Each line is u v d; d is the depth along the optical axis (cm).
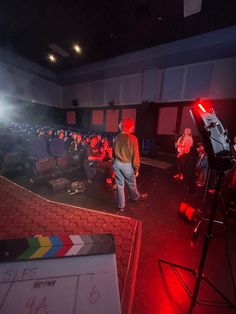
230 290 157
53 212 268
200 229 244
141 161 711
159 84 904
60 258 65
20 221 241
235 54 671
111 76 1045
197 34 642
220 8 502
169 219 267
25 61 958
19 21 634
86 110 1233
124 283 156
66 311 54
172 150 902
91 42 758
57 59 952
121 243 207
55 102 1315
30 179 390
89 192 348
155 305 142
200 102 120
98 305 56
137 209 294
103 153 419
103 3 527
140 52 802
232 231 243
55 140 466
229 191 270
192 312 138
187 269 159
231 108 713
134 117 1009
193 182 412
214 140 110
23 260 62
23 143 513
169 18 567
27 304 54
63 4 544
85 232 224
